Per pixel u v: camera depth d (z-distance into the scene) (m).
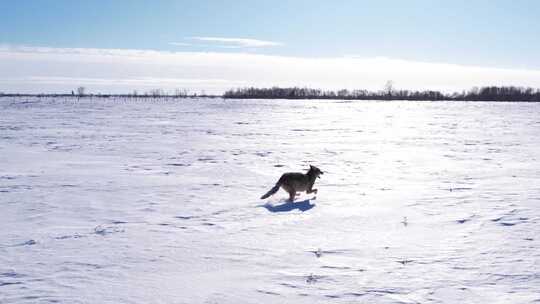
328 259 7.51
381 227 9.54
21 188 13.95
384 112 73.12
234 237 8.80
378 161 21.17
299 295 6.03
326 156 22.91
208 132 37.06
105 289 6.19
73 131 36.34
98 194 13.12
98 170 17.98
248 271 6.95
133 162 20.48
